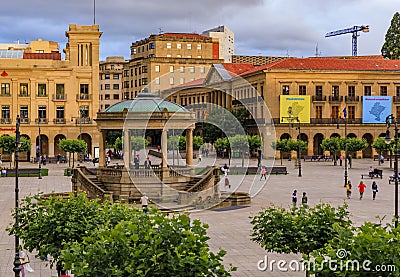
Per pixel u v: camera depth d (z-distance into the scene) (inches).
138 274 515.5
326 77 4266.7
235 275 911.7
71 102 3868.1
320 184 2311.8
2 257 1034.1
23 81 3814.0
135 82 6225.4
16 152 1034.1
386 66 4389.8
